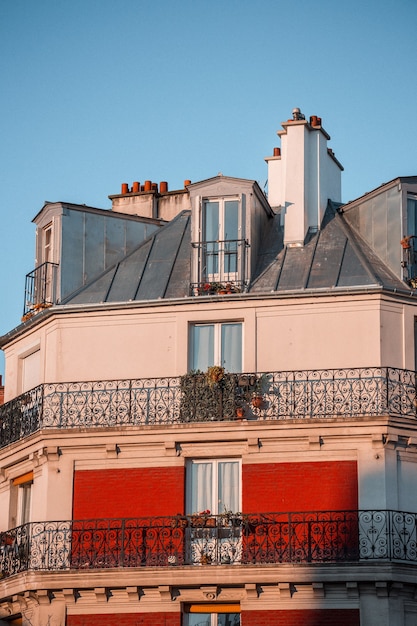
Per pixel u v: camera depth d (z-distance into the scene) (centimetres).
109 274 4347
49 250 4450
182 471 3997
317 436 3909
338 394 3931
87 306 4172
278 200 4616
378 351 3969
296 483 3912
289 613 3784
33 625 3966
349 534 3809
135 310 4156
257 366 4025
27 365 4381
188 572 3844
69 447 4078
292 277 4156
